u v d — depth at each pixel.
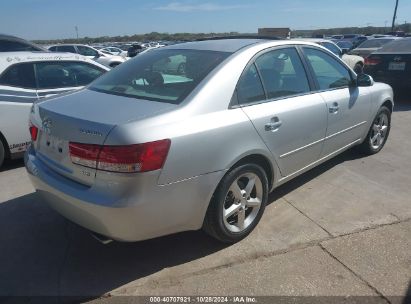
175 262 3.12
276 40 3.81
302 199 4.16
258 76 3.41
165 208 2.70
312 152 4.05
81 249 3.32
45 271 3.03
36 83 5.29
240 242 3.36
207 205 2.97
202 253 3.22
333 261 3.09
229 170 3.08
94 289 2.83
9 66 5.09
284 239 3.40
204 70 3.15
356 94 4.69
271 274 2.95
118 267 3.07
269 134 3.35
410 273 2.95
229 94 3.10
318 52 4.26
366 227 3.58
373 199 4.16
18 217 3.86
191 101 2.88
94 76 5.94
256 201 3.45
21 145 5.19
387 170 4.99
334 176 4.78
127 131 2.50
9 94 5.02
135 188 2.53
